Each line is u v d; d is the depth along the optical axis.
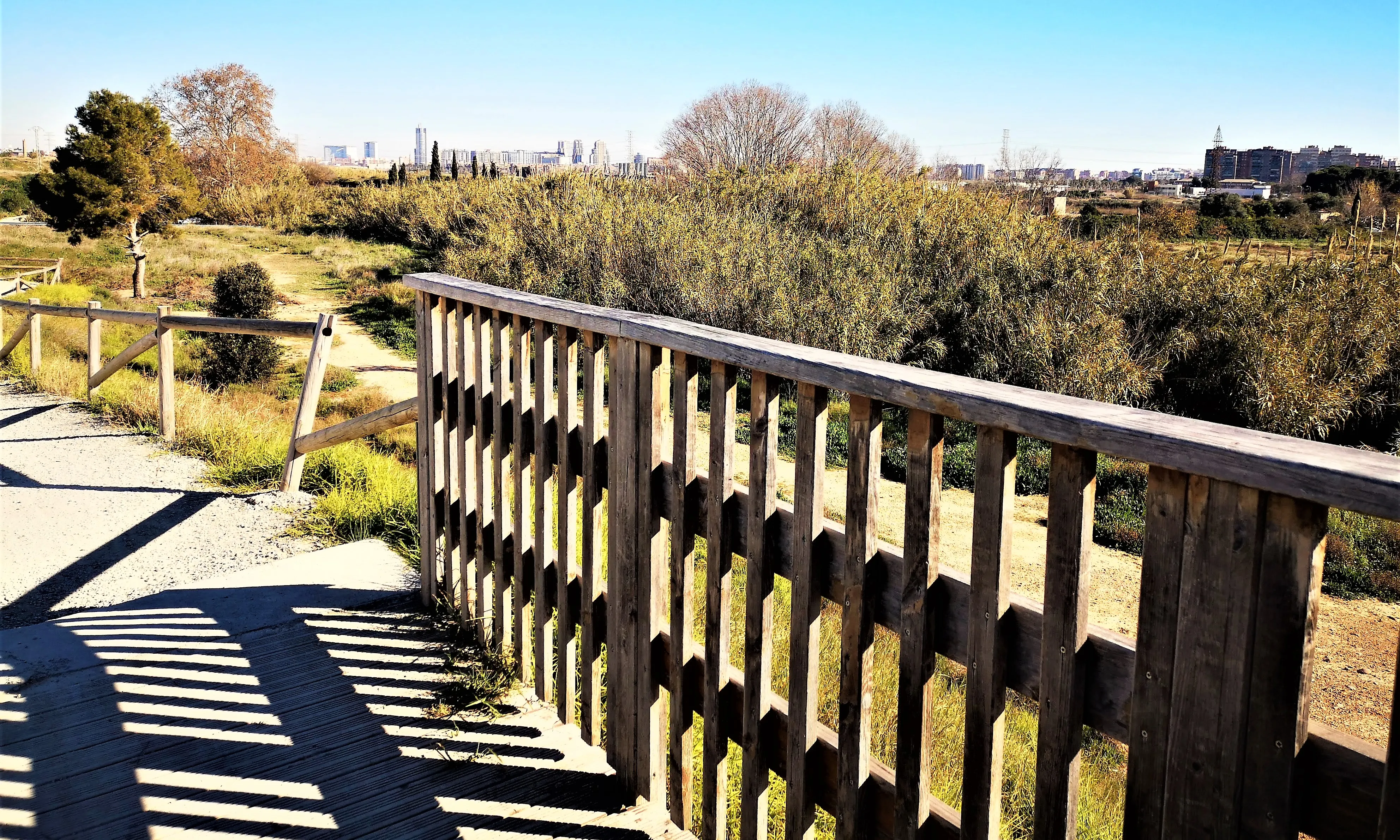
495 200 32.00
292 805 2.26
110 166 28.89
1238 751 1.08
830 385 1.57
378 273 31.33
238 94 58.12
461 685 2.80
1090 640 1.28
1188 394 14.38
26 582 4.16
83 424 7.66
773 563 1.85
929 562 1.46
